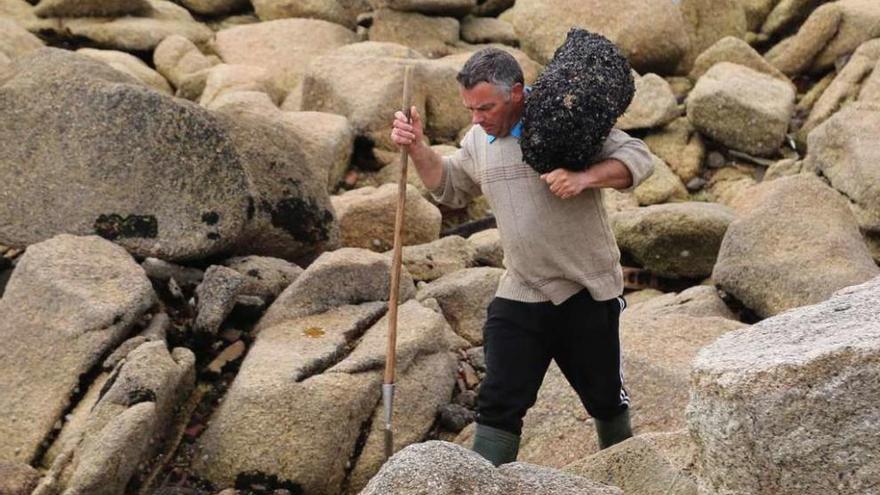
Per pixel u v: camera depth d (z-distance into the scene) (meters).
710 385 6.56
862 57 19.91
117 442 9.31
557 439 10.48
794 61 21.25
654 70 21.48
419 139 8.76
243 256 12.91
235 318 11.66
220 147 12.66
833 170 16.02
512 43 23.52
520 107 8.27
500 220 8.41
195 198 12.57
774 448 6.41
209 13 24.83
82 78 13.05
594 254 8.41
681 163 19.08
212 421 10.34
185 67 21.67
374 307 11.62
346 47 20.75
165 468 10.13
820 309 7.24
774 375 6.36
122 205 12.58
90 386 10.38
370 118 18.42
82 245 11.38
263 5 24.42
